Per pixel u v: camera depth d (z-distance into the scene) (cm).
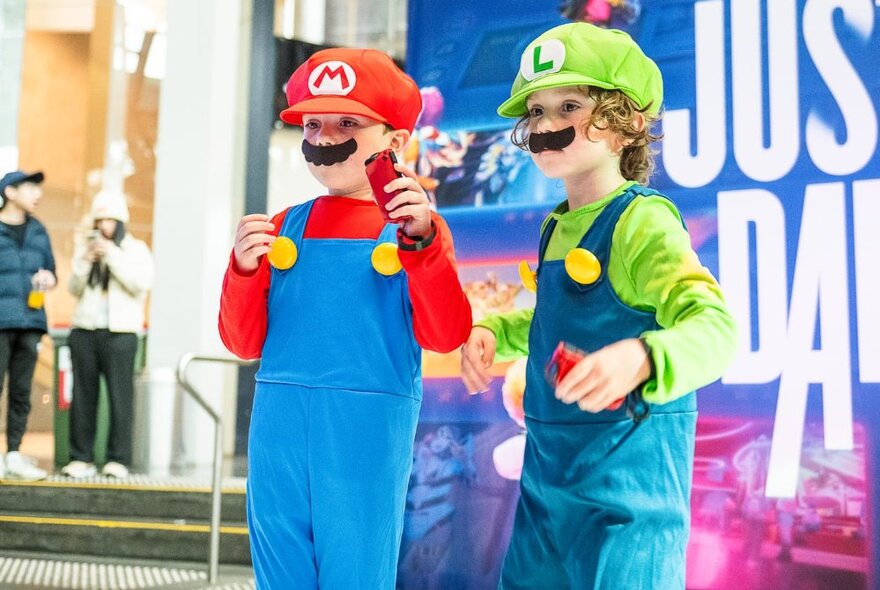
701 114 288
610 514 145
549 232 168
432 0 325
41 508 543
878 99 271
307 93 186
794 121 278
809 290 275
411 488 316
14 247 547
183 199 706
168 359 702
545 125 161
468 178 315
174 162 710
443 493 312
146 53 1062
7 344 547
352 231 182
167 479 579
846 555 268
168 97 714
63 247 1055
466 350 175
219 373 711
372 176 164
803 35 278
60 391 684
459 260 314
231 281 179
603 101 158
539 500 156
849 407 270
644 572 144
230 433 750
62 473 578
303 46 800
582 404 116
